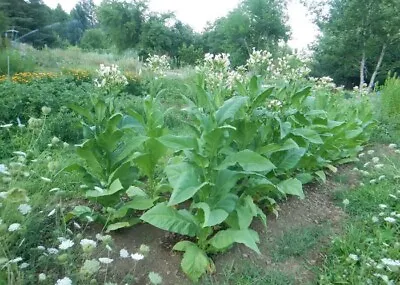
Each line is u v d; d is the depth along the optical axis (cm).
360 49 2095
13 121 539
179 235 282
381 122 741
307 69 459
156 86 539
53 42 3412
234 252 273
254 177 304
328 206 371
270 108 343
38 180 306
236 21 2634
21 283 192
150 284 233
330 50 2238
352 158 505
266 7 2655
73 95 632
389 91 806
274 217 329
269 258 274
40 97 592
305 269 266
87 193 263
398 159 514
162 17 2830
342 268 257
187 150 258
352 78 2580
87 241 198
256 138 328
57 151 403
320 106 509
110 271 239
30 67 1185
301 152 345
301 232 310
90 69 1269
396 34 1964
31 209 227
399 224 309
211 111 289
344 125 448
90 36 3769
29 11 3322
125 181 286
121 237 275
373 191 379
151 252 262
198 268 234
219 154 282
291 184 315
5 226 197
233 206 252
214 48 3019
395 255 263
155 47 2678
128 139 296
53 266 226
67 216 271
